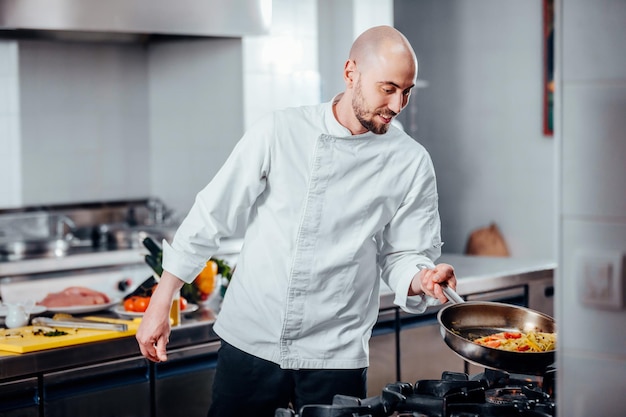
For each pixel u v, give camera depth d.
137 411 2.54
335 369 2.24
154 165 5.03
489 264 3.83
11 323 2.51
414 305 2.28
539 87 4.99
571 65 1.38
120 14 4.00
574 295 1.41
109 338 2.42
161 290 2.19
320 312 2.21
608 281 1.38
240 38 4.67
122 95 4.92
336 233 2.19
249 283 2.24
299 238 2.17
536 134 5.03
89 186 4.87
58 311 2.65
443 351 3.41
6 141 4.62
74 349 2.36
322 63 5.03
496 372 1.95
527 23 5.01
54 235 4.65
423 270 2.14
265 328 2.23
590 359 1.40
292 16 4.85
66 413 2.39
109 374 2.48
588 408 1.41
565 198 1.41
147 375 2.55
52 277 4.02
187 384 2.64
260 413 2.29
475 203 5.36
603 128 1.37
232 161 2.17
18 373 2.26
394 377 3.24
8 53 4.60
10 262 3.99
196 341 2.59
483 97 5.25
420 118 5.59
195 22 4.15
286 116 2.18
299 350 2.23
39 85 4.69
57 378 2.37
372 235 2.24
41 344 2.30
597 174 1.38
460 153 5.41
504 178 5.20
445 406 1.72
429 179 2.27
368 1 4.96
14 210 4.64
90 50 4.82
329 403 2.25
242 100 4.70
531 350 1.84
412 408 1.76
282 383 2.25
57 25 3.92
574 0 1.37
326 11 5.02
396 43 2.02
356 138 2.16
